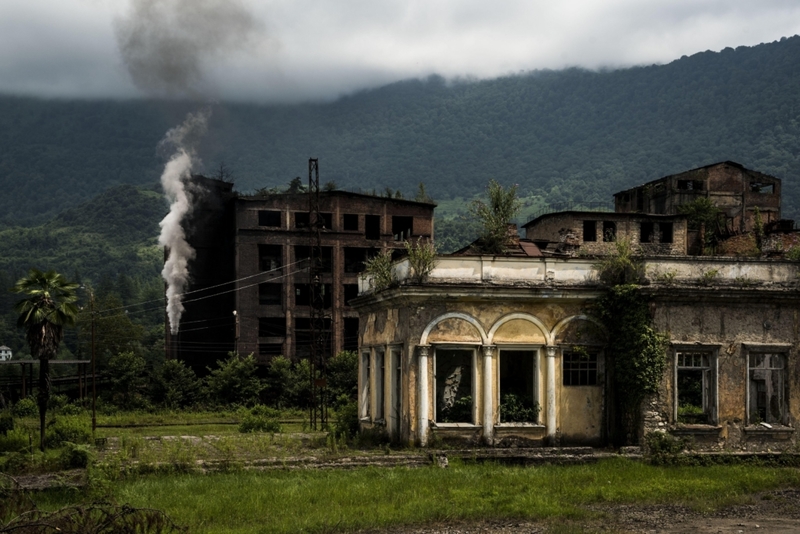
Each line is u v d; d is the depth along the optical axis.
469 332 32.12
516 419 32.34
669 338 31.86
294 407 79.00
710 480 27.80
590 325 33.00
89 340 109.38
